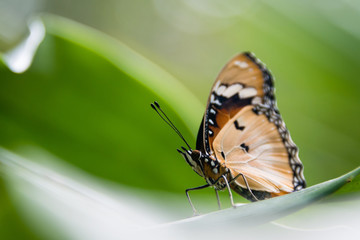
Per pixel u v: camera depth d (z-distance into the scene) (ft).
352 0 1.39
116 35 3.06
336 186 1.02
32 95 1.27
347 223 1.05
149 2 2.98
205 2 1.79
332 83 1.44
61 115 1.29
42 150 1.27
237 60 1.31
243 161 1.33
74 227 1.10
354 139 1.47
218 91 1.31
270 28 1.45
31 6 2.24
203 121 1.30
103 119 1.29
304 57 1.43
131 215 1.17
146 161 1.29
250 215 1.04
